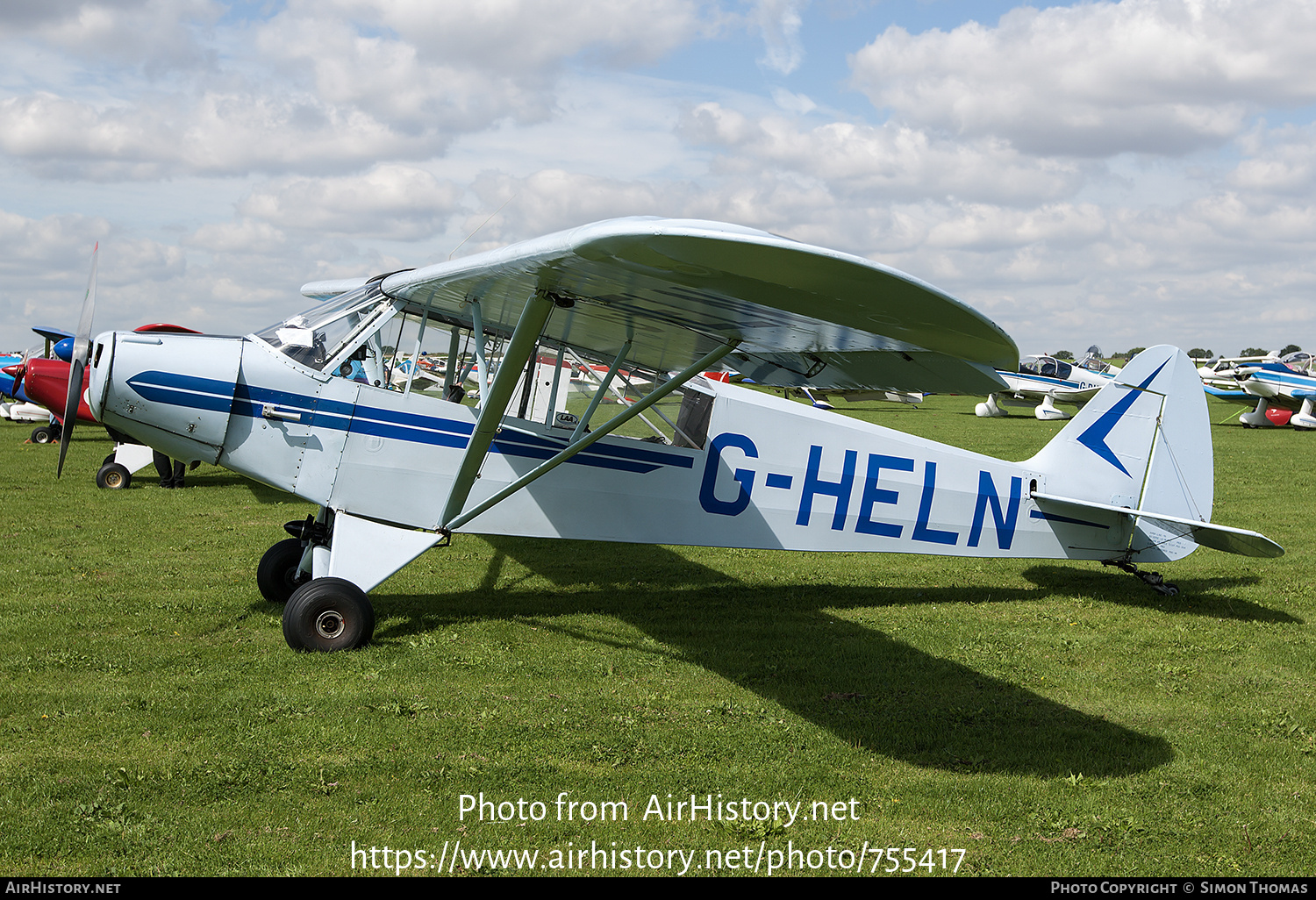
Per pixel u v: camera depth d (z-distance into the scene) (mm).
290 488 5195
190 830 2924
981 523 6508
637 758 3623
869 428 6285
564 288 3984
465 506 5504
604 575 7230
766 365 5500
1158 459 6777
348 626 4824
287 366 5113
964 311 2859
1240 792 3453
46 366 11508
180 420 4949
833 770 3572
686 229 2717
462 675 4504
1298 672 4926
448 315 5578
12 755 3426
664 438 5898
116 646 4812
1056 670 4891
